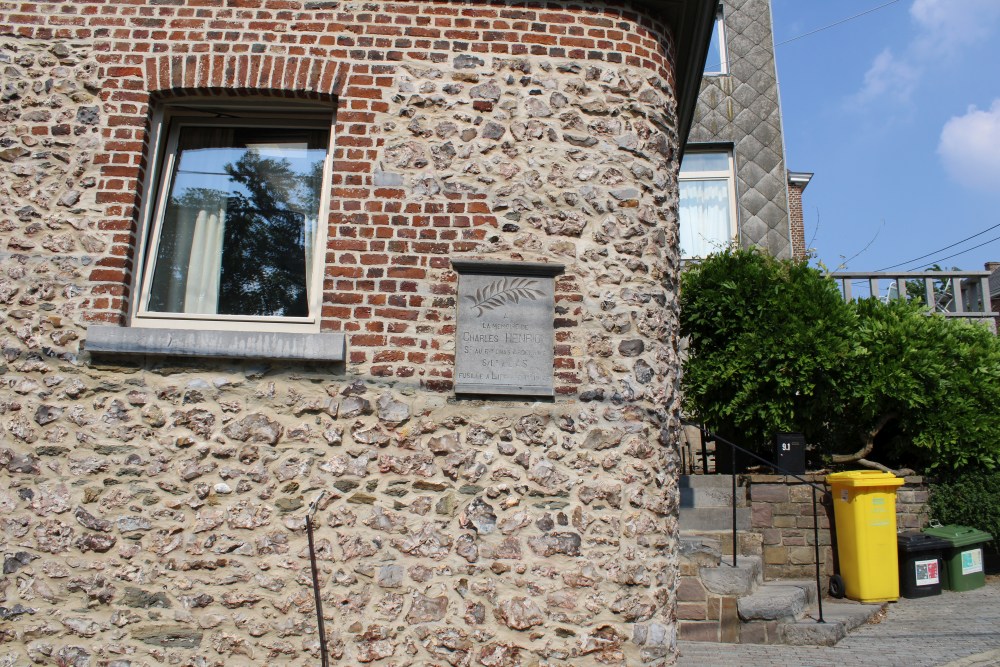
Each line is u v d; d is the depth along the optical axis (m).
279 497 4.92
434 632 4.79
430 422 5.04
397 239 5.24
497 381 5.10
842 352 7.79
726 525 7.18
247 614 4.79
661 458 5.24
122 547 4.84
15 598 4.80
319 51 5.43
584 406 5.13
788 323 7.97
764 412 7.88
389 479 4.96
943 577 7.38
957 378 8.06
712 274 8.52
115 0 5.46
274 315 5.43
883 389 7.77
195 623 4.78
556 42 5.57
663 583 5.07
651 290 5.41
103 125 5.30
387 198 5.28
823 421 8.22
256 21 5.45
